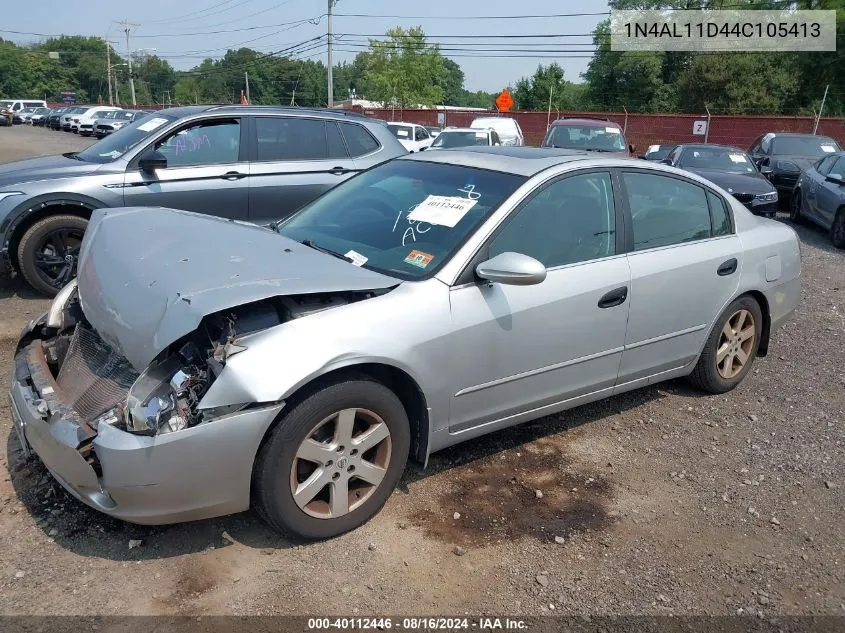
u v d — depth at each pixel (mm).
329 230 3896
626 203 4078
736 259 4641
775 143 16594
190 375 2744
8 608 2609
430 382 3225
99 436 2689
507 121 23094
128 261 3305
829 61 41719
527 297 3510
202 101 96438
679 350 4453
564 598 2875
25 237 6199
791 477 3938
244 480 2795
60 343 3643
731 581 3047
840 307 7531
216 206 6859
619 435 4316
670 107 54125
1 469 3482
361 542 3123
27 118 54750
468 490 3590
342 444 3027
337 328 2934
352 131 7621
